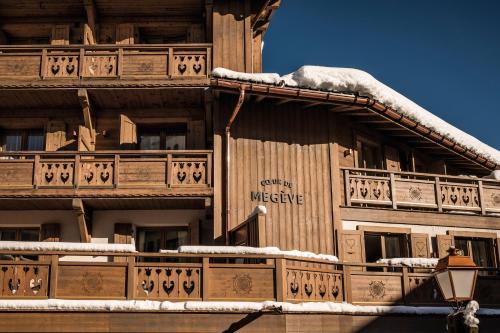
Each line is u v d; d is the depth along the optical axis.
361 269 15.73
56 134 16.91
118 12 18.36
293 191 15.77
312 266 14.14
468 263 8.30
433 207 17.14
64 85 16.00
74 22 18.47
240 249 12.51
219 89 15.19
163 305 12.01
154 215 16.14
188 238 15.94
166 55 16.36
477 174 22.08
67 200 15.22
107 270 12.25
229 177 15.43
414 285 14.08
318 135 16.34
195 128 16.61
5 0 17.84
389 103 16.41
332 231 15.78
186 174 15.42
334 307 12.93
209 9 17.77
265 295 12.36
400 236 16.81
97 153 15.34
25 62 16.22
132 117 17.02
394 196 16.73
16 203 15.38
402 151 19.31
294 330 12.34
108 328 11.94
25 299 11.99
